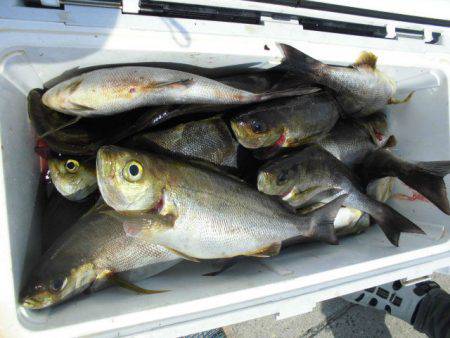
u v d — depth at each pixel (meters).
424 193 0.60
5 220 0.39
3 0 0.40
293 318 0.80
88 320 0.40
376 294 0.80
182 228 0.47
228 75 0.56
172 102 0.49
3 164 0.39
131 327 0.41
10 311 0.38
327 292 0.49
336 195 0.60
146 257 0.51
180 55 0.47
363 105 0.65
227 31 0.47
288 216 0.54
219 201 0.49
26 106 0.48
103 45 0.43
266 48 0.49
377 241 0.62
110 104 0.47
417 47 0.58
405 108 0.70
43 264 0.45
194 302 0.43
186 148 0.53
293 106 0.57
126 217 0.45
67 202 0.54
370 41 0.56
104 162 0.42
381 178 0.68
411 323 0.78
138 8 0.44
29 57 0.43
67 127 0.50
